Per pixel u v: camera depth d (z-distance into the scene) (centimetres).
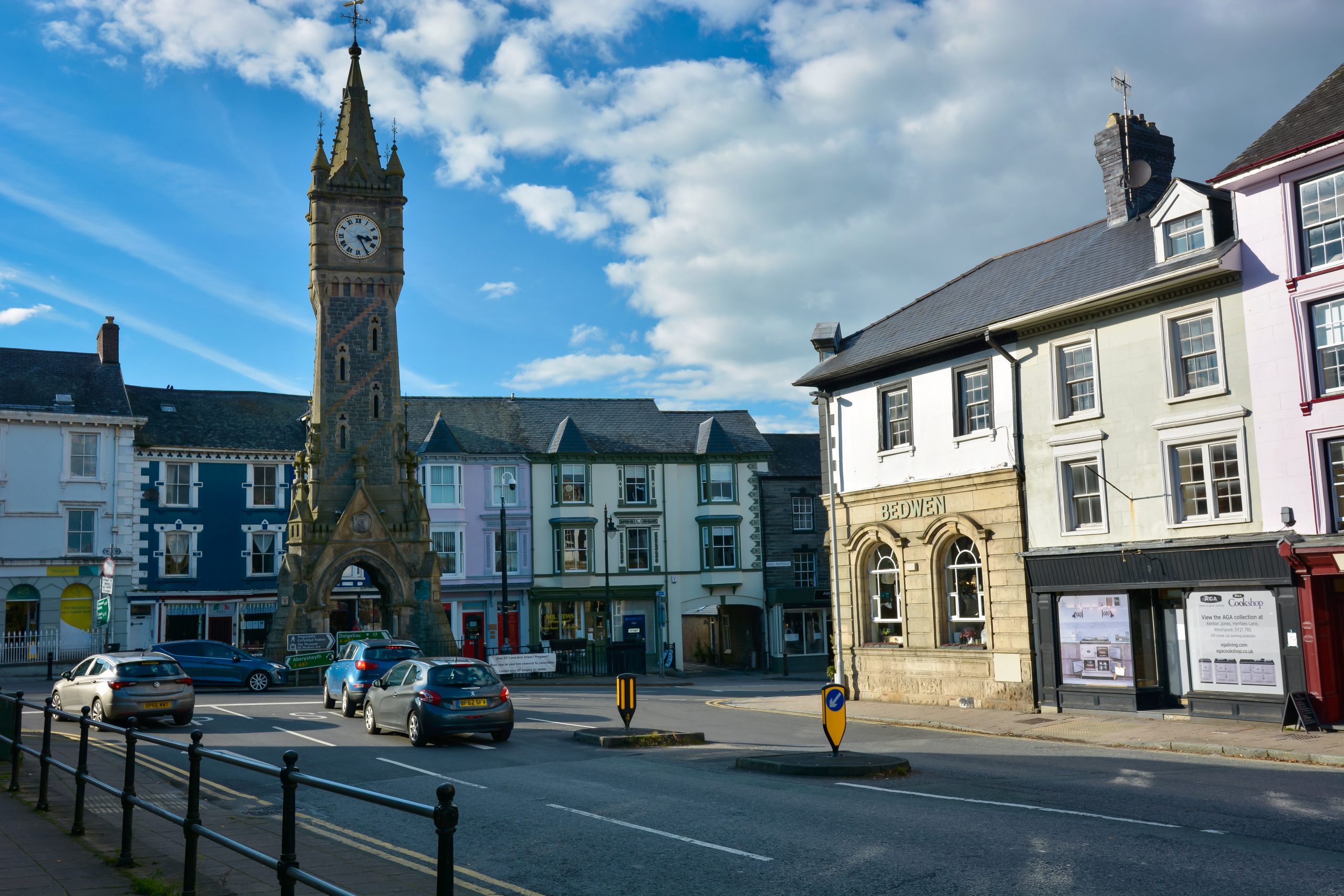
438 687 2023
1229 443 2150
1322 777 1503
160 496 4888
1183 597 2214
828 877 930
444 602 5353
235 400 5394
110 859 976
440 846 516
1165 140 2719
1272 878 898
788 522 5919
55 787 1441
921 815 1207
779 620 5722
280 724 2436
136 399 5128
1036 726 2206
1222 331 2164
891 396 2958
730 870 972
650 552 5703
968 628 2705
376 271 4856
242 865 1029
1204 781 1473
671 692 3766
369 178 4891
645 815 1248
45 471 4531
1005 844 1041
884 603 2967
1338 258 1995
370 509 4600
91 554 4594
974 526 2623
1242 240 2141
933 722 2339
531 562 5506
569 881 959
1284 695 2014
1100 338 2389
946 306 2972
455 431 5612
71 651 4431
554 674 4538
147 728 2352
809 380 3147
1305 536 1980
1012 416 2559
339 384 4738
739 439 6041
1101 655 2334
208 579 4934
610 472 5703
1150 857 980
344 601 5216
